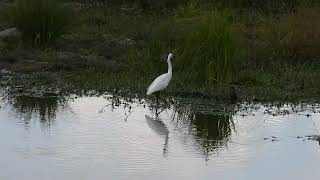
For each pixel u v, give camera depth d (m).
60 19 19.47
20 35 19.61
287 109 14.73
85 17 23.23
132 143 12.16
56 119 13.60
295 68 17.91
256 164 11.25
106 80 16.80
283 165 11.26
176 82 16.20
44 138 12.28
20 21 19.25
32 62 18.25
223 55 16.23
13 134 12.51
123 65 18.14
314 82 16.61
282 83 16.61
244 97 15.44
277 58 18.58
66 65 18.08
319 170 11.02
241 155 11.73
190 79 16.31
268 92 15.77
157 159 11.34
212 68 16.22
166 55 17.58
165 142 12.32
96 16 23.62
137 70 17.64
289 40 18.80
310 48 18.61
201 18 17.80
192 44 16.58
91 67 18.02
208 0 24.16
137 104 14.98
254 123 13.71
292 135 12.95
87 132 12.73
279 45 18.83
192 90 15.72
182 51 17.25
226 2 24.50
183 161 11.32
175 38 18.95
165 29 19.44
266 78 16.80
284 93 15.77
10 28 21.11
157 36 18.23
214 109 14.64
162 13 24.59
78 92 15.95
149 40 19.67
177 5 25.14
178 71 16.73
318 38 18.75
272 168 11.09
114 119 13.73
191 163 11.21
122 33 21.56
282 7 24.50
